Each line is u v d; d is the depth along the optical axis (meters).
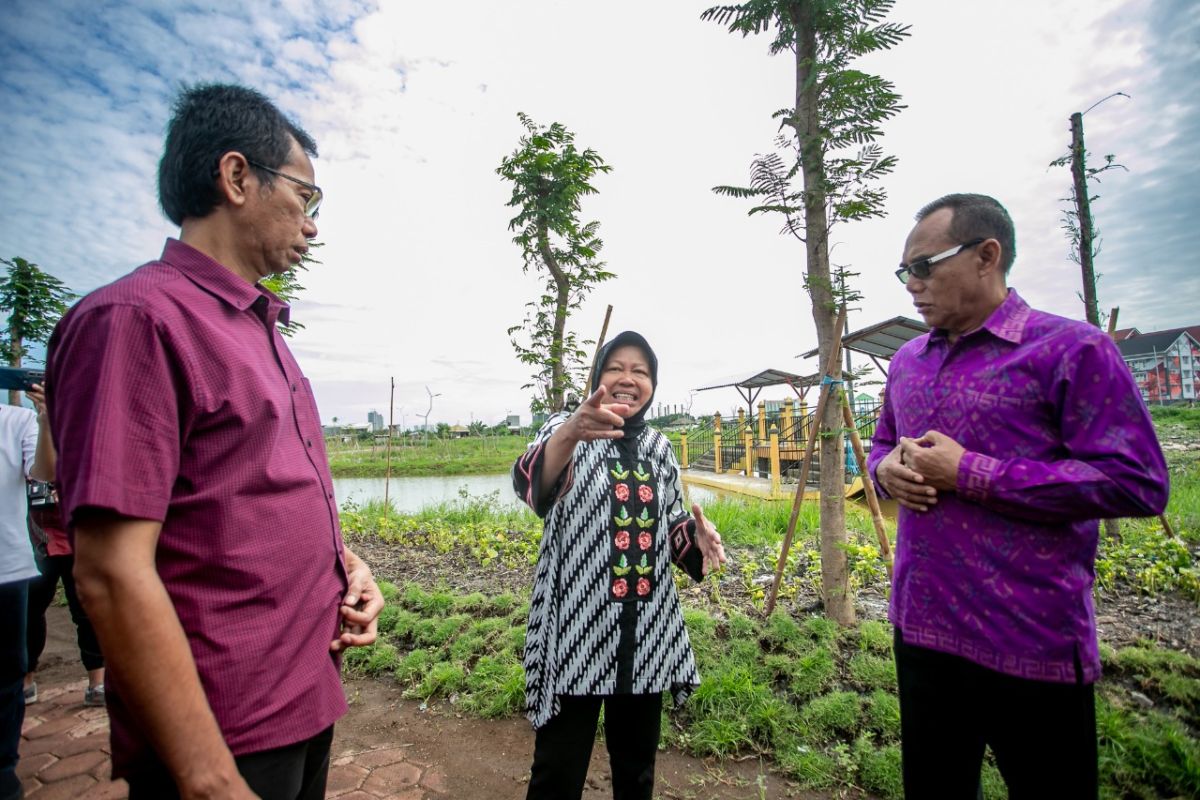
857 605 4.21
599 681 1.85
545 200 5.23
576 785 1.90
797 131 3.83
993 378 1.65
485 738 3.17
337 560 1.44
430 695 3.61
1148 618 3.87
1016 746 1.60
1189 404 31.00
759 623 3.88
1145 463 1.44
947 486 1.63
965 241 1.70
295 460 1.30
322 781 1.50
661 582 2.02
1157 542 5.04
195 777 0.99
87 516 0.98
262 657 1.18
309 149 1.48
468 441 35.97
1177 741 2.53
